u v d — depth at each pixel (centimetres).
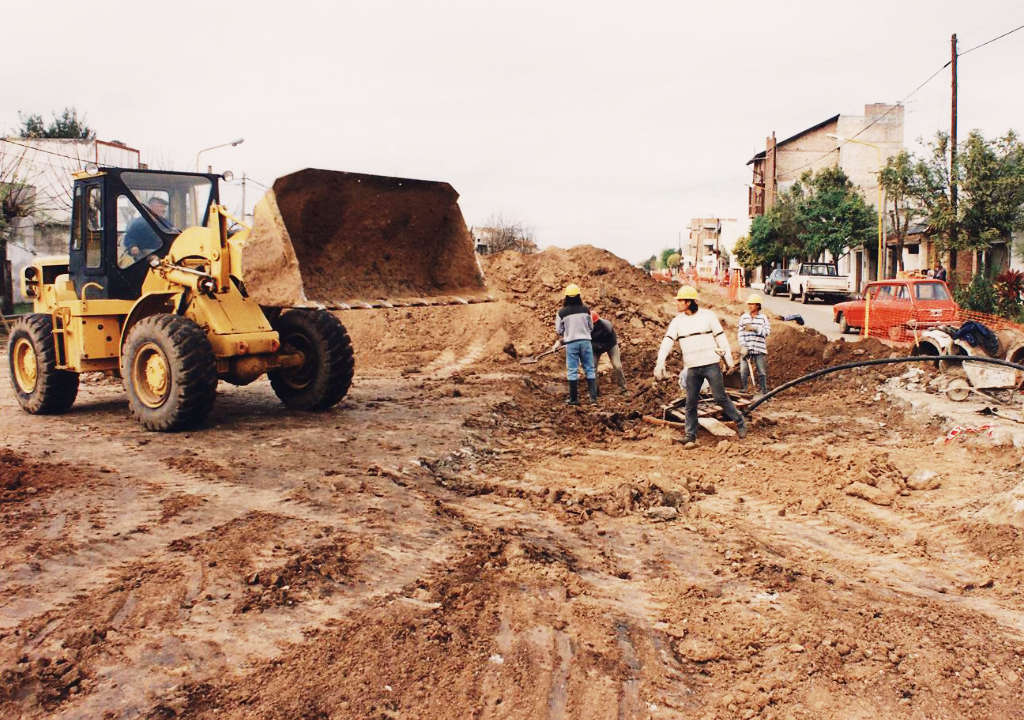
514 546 530
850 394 1229
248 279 781
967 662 392
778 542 573
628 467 776
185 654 375
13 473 646
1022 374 1061
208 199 960
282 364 929
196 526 540
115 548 499
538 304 1788
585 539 571
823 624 433
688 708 354
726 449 843
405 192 862
